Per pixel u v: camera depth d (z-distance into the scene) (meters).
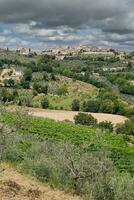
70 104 164.12
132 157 76.62
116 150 81.25
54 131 93.25
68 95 182.38
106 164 17.97
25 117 58.09
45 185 17.30
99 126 118.75
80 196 16.91
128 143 100.06
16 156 21.78
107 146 23.11
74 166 17.64
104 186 16.95
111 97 167.88
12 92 173.50
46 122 105.06
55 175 18.28
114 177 17.83
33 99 165.62
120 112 146.88
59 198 15.64
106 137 94.81
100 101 150.25
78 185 17.45
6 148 21.62
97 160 17.77
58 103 164.75
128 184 17.38
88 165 17.61
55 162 19.12
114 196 16.94
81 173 17.53
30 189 15.38
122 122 125.00
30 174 18.64
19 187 15.20
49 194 15.82
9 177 16.94
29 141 32.50
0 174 17.03
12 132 24.33
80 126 109.62
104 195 16.86
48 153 23.38
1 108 58.31
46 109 141.50
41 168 18.56
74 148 19.00
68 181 17.70
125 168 62.22
